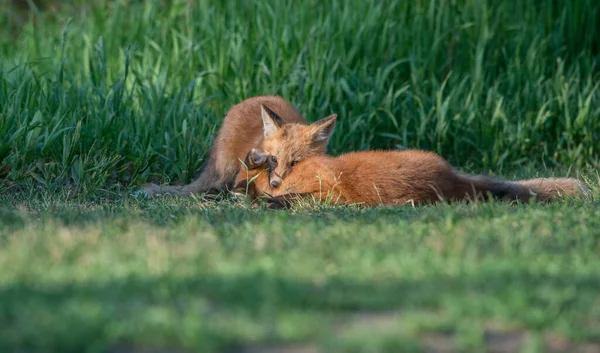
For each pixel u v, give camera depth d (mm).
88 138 13000
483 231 7723
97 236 7270
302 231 7711
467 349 4617
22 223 8328
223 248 6820
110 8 20219
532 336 4750
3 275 5871
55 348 4348
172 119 13969
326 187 10586
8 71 14359
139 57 16938
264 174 11602
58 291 5328
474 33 16875
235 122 13227
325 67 15430
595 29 17391
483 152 14953
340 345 4488
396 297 5320
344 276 5895
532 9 17297
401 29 16516
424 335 4797
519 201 10188
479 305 5117
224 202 11203
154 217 9000
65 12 21203
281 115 13484
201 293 5379
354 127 14438
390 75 16109
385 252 6719
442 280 5766
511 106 15820
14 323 4754
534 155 15445
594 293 5535
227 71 15695
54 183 11891
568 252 6934
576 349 4711
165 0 20094
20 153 12273
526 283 5703
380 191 10383
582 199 10500
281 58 15695
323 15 17047
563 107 15617
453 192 10531
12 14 21781
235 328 4695
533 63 16266
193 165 13406
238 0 17297
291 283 5543
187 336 4535
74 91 14172
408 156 10672
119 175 12992
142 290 5391
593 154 15250
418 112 15297
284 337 4664
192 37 16750
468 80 16266
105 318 4719
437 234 7504
